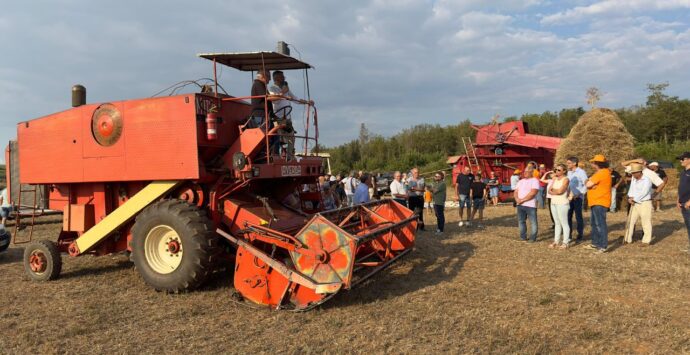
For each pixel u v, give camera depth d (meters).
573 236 10.91
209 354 4.54
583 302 5.89
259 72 7.40
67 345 4.83
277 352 4.55
